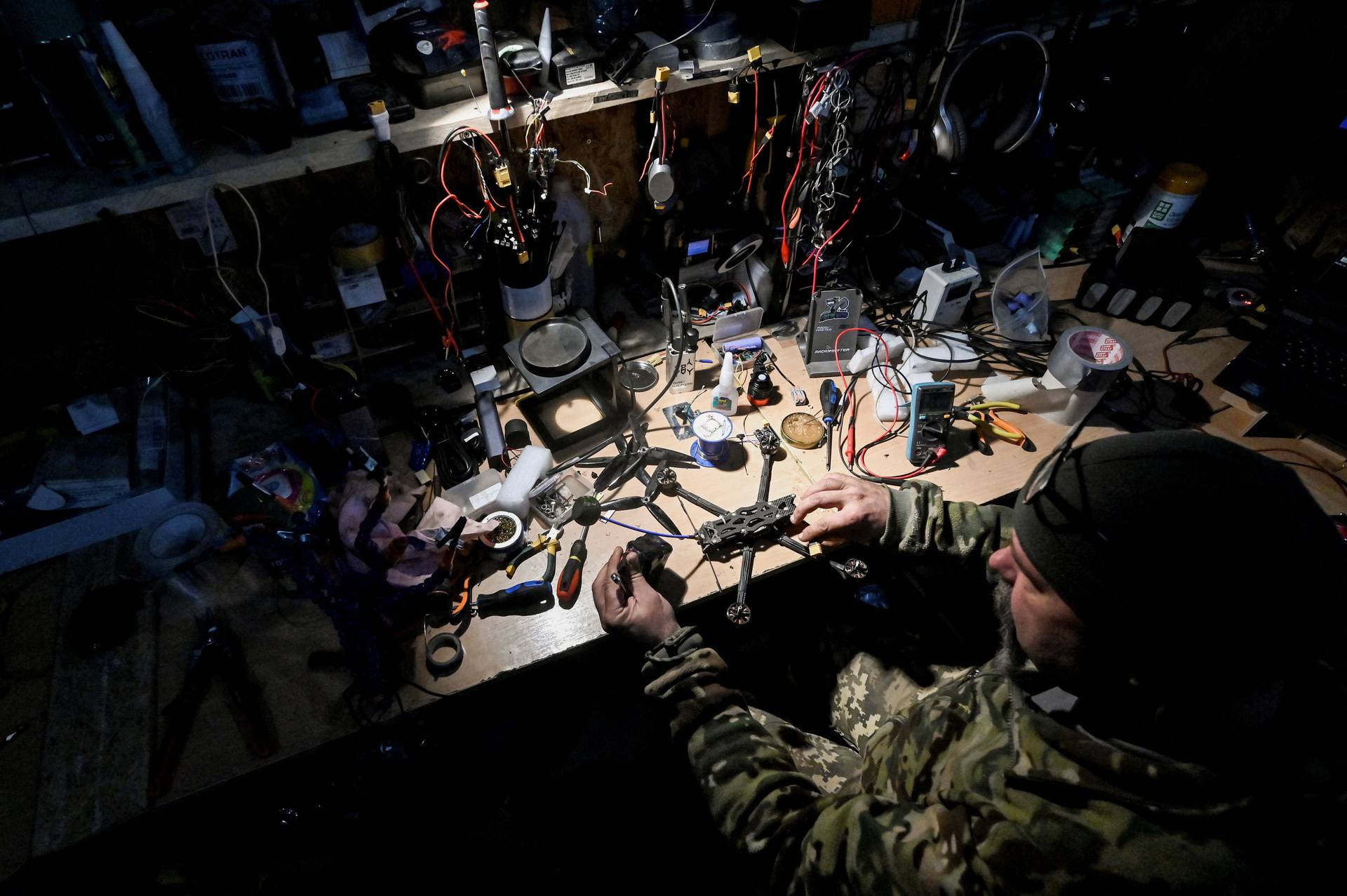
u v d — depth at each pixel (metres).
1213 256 2.00
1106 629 0.64
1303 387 1.52
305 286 1.45
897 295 1.92
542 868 1.57
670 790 1.69
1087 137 1.90
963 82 1.72
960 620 1.55
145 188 1.13
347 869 1.47
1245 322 1.82
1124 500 0.63
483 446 1.57
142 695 1.17
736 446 1.59
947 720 0.92
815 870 0.87
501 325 1.70
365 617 1.20
